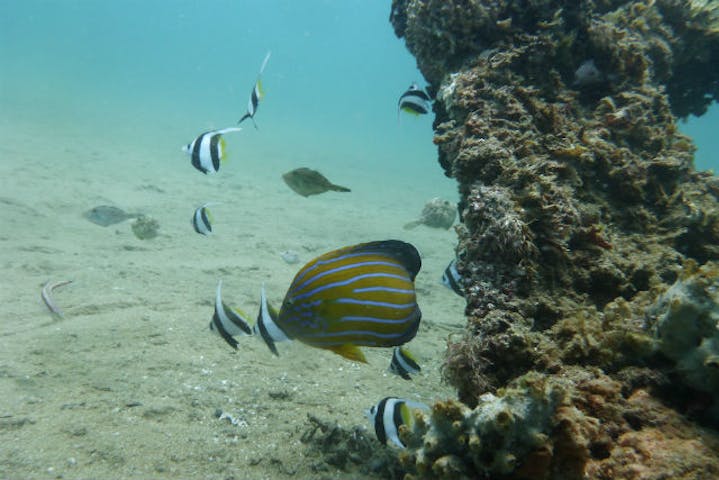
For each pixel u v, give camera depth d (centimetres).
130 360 136
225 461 103
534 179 111
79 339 144
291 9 4756
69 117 771
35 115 719
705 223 129
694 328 75
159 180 454
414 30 169
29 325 152
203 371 137
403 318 62
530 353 89
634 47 157
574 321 93
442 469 66
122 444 103
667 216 129
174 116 1080
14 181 334
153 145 662
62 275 199
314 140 1181
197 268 231
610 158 129
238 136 987
